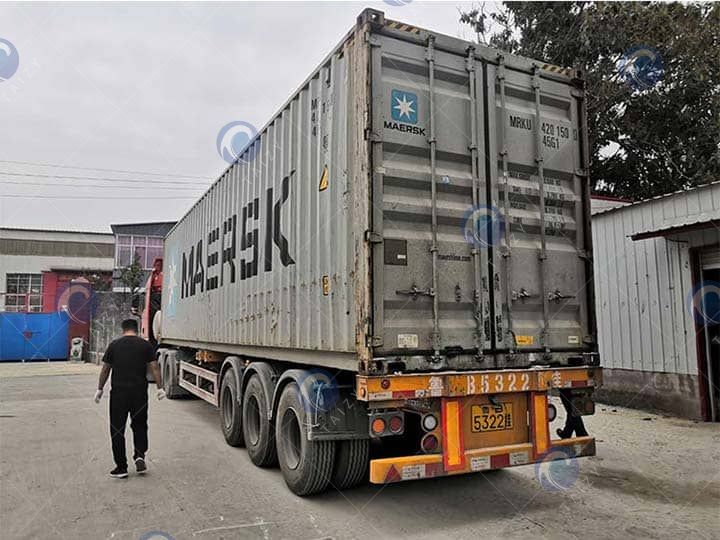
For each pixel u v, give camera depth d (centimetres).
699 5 1378
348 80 449
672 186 1541
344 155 448
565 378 466
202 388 891
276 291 583
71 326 2616
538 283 480
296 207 542
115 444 562
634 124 1517
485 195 461
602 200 1146
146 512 461
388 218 420
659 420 826
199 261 923
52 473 579
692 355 834
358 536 410
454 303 436
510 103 491
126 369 576
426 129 441
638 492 509
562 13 1530
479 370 435
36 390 1359
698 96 1436
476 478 557
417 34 445
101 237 3088
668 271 873
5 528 427
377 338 400
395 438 491
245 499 493
